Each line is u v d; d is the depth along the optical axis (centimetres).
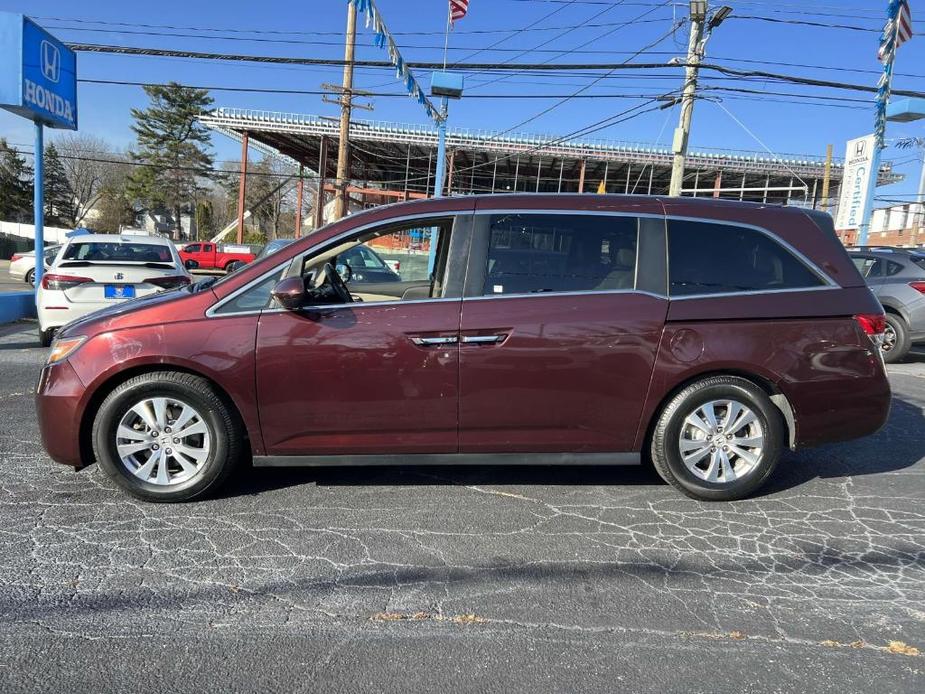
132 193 6175
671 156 4131
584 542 351
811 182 4331
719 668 250
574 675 244
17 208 7169
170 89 6078
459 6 1445
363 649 257
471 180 5331
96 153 7412
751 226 402
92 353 370
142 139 6194
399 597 295
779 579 317
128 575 307
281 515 375
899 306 975
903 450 518
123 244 863
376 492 412
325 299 388
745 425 400
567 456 397
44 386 377
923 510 402
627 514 387
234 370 368
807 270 402
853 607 293
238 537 347
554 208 394
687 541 354
